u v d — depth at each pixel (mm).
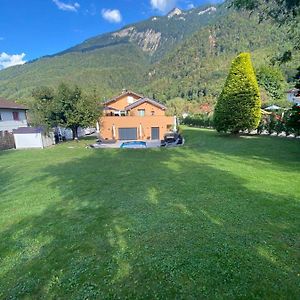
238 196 7191
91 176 11312
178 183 9070
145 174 11133
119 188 8945
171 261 4133
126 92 41938
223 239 4750
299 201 6578
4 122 29484
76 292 3607
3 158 19422
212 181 9039
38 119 28219
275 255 4148
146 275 3844
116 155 18625
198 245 4582
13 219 6590
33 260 4543
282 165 11258
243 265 3916
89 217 6367
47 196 8508
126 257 4371
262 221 5457
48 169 13781
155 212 6367
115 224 5809
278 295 3275
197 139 24656
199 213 6105
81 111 28781
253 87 21312
